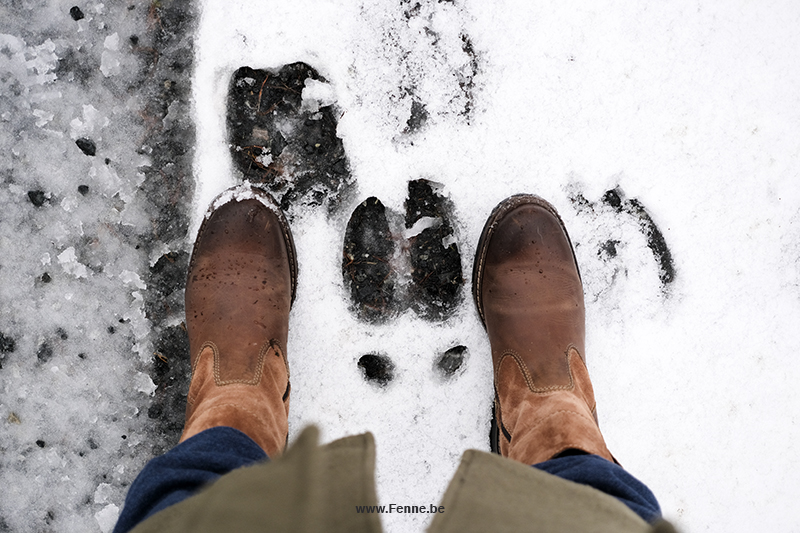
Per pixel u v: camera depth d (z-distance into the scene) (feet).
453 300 4.33
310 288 4.22
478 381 4.33
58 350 4.17
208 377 3.74
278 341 3.95
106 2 4.04
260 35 4.02
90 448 4.22
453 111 4.17
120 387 4.21
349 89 4.10
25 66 4.03
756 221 4.37
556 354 3.94
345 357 4.24
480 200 4.22
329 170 4.17
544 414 3.57
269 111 4.13
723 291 4.39
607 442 4.37
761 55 4.30
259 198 4.08
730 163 4.33
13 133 4.06
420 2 4.12
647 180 4.28
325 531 1.68
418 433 4.30
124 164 4.09
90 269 4.14
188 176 4.11
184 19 4.05
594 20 4.18
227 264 4.00
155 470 2.84
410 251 4.30
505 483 2.30
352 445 2.07
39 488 4.21
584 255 4.37
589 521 2.14
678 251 4.34
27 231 4.10
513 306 4.07
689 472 4.43
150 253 4.16
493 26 4.14
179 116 4.08
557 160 4.23
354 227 4.26
